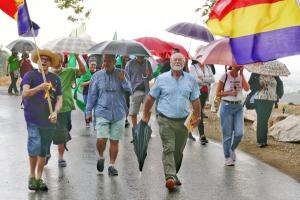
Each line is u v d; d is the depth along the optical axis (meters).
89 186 8.35
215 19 7.29
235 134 10.40
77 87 13.09
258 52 7.09
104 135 8.99
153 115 18.77
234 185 8.76
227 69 10.59
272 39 7.05
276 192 8.38
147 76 13.40
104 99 9.02
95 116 9.12
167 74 8.48
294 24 6.99
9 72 25.75
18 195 7.69
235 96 10.33
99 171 9.30
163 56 14.42
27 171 9.17
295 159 10.97
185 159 10.87
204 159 10.92
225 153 10.42
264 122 12.22
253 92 12.27
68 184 8.42
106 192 8.03
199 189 8.41
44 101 7.84
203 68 13.18
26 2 7.96
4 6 8.06
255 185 8.80
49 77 7.96
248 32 7.11
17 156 10.41
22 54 21.91
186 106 8.41
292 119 13.30
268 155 11.41
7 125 14.62
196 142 13.10
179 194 8.06
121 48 8.93
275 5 7.04
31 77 7.86
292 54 7.00
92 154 10.96
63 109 9.67
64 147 9.72
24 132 13.45
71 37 9.95
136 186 8.45
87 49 9.80
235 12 7.14
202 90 12.95
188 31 12.92
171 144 8.37
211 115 17.66
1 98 23.05
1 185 8.22
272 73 11.83
